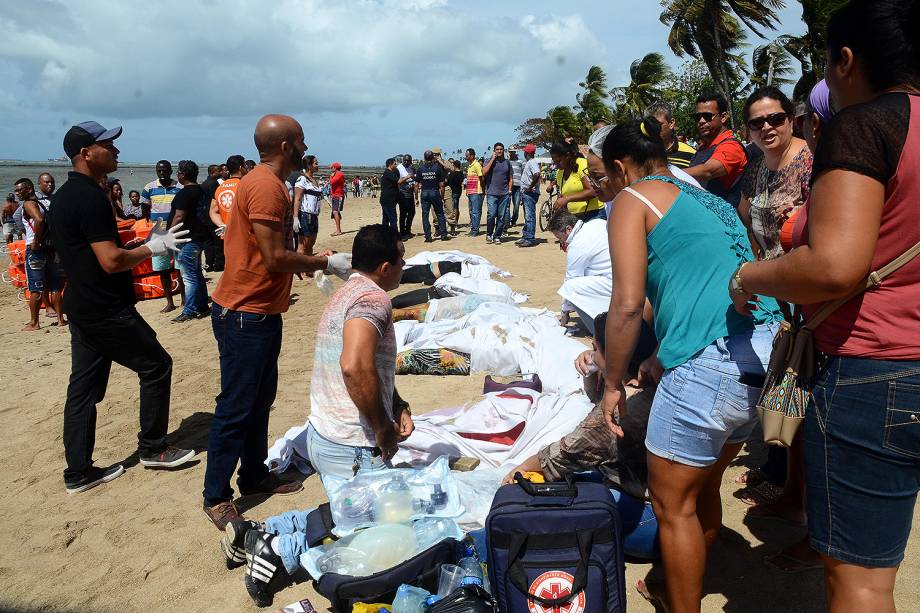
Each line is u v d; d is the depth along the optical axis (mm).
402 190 15469
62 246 4172
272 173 3689
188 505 4191
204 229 9359
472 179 15383
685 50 36906
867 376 1773
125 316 4363
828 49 1891
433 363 6129
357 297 3361
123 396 6266
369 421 3432
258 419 4027
